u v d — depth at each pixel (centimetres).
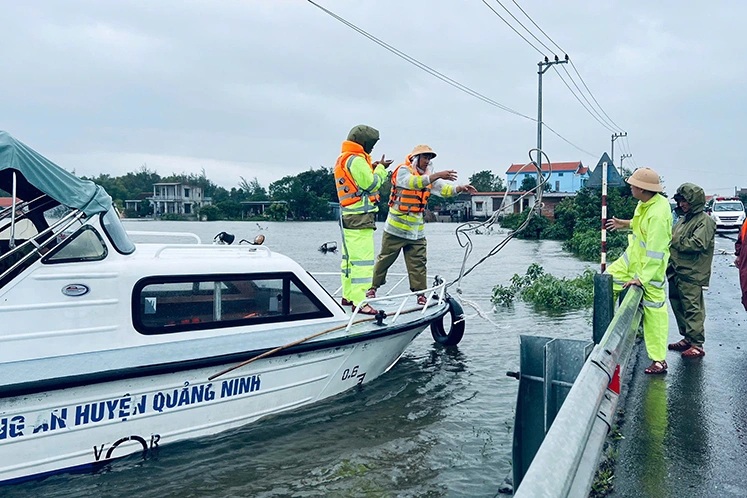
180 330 640
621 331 475
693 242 721
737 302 1138
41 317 565
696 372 673
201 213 8750
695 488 414
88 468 554
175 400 591
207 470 565
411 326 809
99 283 592
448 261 2758
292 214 8906
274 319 709
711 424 524
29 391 508
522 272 2247
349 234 816
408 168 866
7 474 515
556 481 221
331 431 653
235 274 681
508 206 814
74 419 538
